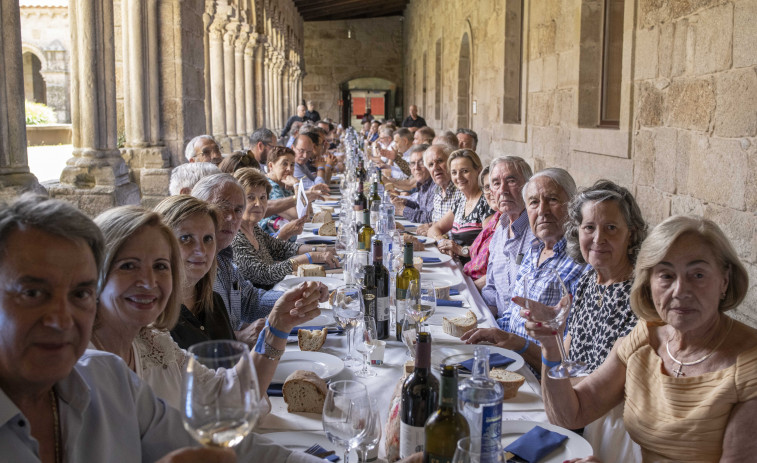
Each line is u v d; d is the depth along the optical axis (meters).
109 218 1.73
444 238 5.04
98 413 1.36
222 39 10.80
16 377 1.16
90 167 5.50
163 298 1.77
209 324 2.47
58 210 1.17
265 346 1.97
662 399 1.86
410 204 6.48
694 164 3.88
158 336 1.91
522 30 8.89
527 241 3.67
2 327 1.14
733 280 1.80
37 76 22.39
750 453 1.70
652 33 4.46
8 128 3.96
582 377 2.29
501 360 2.33
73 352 1.19
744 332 1.81
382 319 2.64
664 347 1.94
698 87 3.81
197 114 7.66
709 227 1.78
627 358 1.99
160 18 6.88
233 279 3.06
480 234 4.28
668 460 1.82
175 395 1.90
